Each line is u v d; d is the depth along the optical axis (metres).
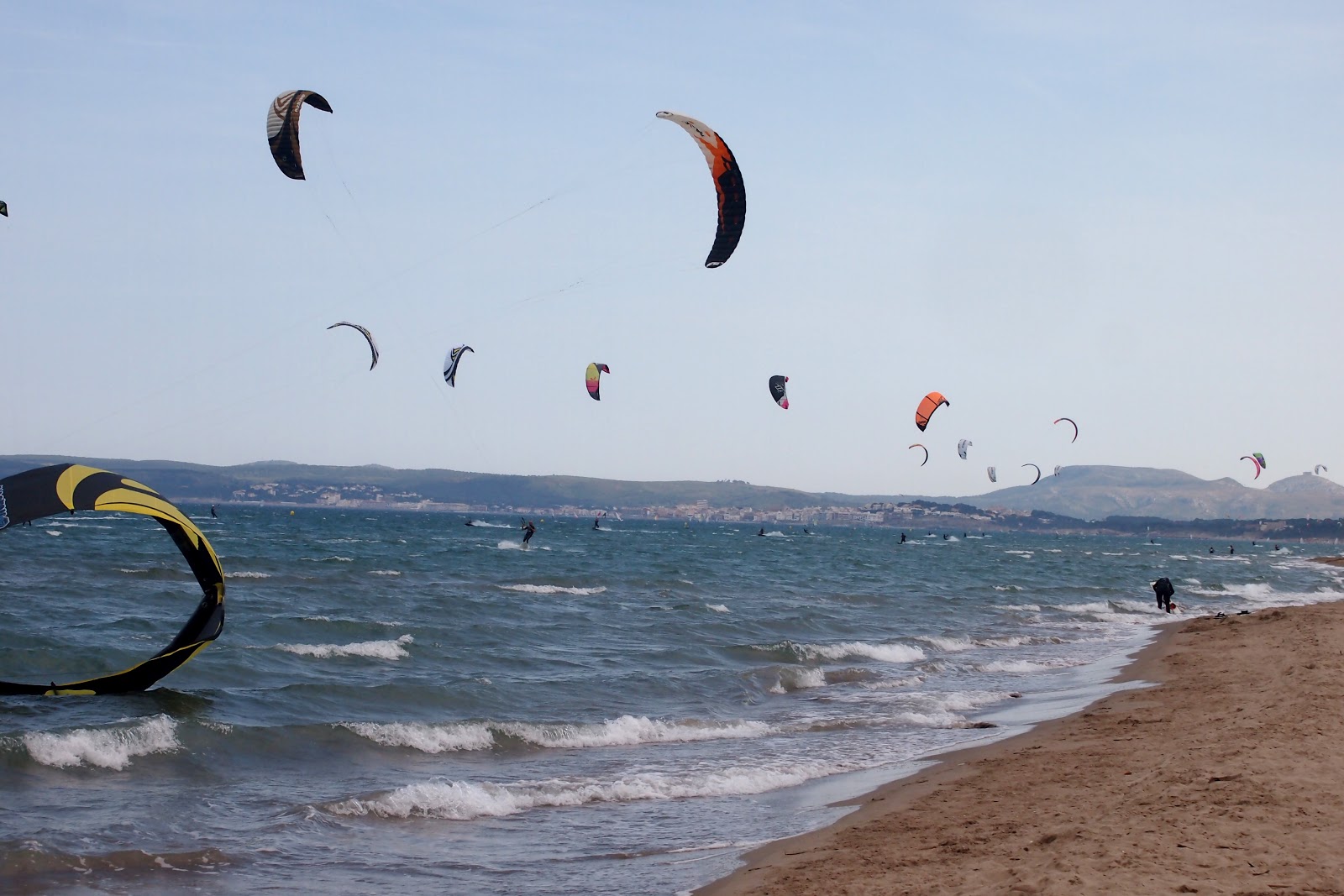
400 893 8.55
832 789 12.24
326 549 62.88
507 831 10.48
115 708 14.72
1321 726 12.93
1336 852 7.71
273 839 9.85
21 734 11.94
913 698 18.84
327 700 16.19
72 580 34.72
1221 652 23.77
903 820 10.30
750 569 61.19
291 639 23.33
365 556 57.09
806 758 13.91
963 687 20.53
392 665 20.22
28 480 13.91
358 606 30.50
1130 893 6.91
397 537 91.06
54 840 9.25
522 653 22.45
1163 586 40.84
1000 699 19.05
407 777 12.47
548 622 28.27
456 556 61.56
